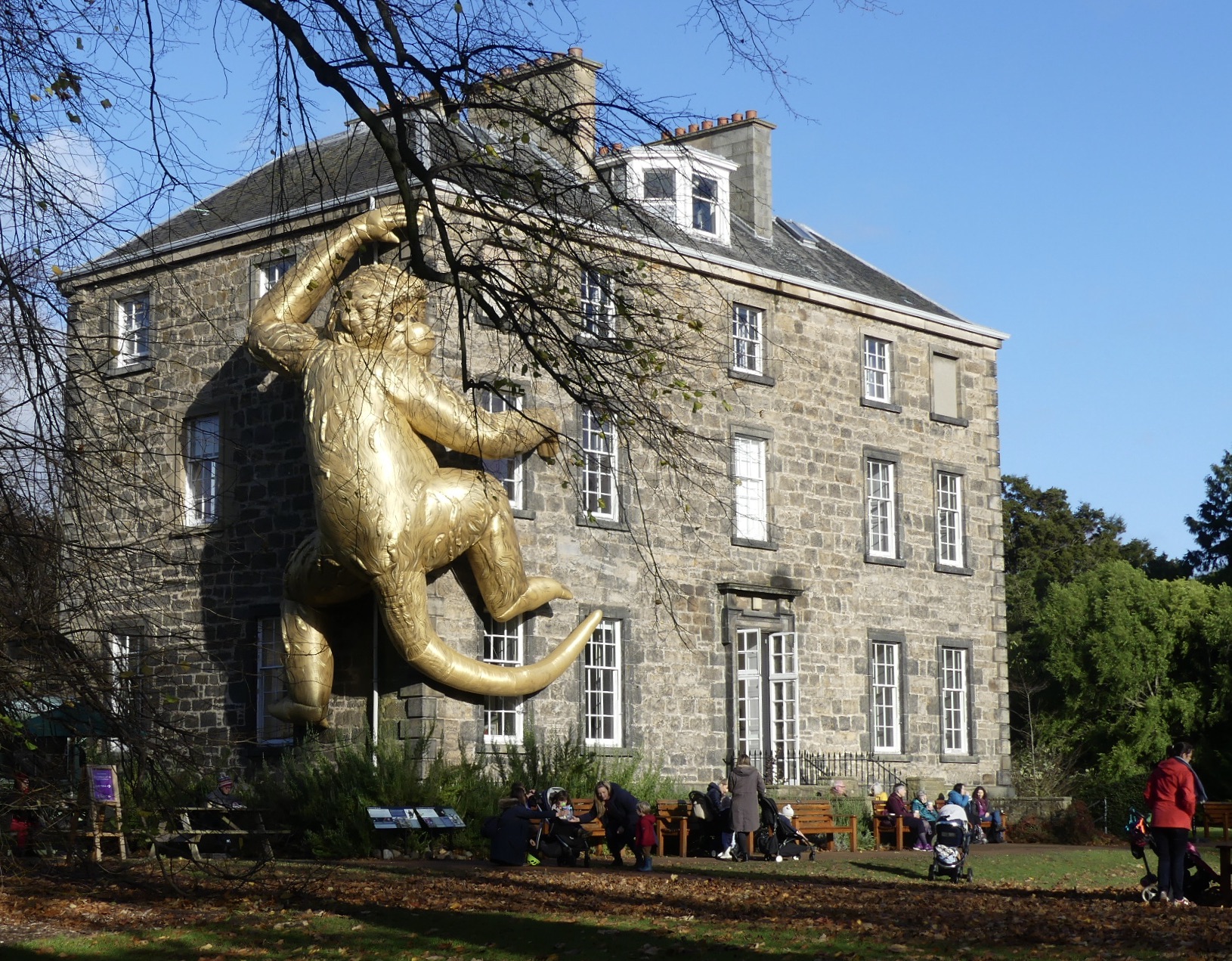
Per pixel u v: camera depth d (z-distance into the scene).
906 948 13.13
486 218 12.56
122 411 13.70
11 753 15.59
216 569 28.48
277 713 26.16
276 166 11.93
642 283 13.51
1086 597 50.31
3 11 11.66
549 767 26.53
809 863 24.97
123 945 13.76
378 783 24.25
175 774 15.77
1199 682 48.81
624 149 12.72
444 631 25.94
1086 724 49.78
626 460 29.48
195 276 29.53
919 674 34.66
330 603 25.95
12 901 16.61
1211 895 18.03
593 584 28.67
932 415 36.00
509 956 13.05
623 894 17.95
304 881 18.94
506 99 11.98
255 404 28.28
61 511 13.38
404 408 24.09
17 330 12.36
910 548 35.03
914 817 29.61
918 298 38.47
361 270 24.39
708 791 25.98
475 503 25.06
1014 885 22.05
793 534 32.47
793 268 34.75
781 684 31.89
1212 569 67.50
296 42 11.16
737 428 31.52
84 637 14.25
